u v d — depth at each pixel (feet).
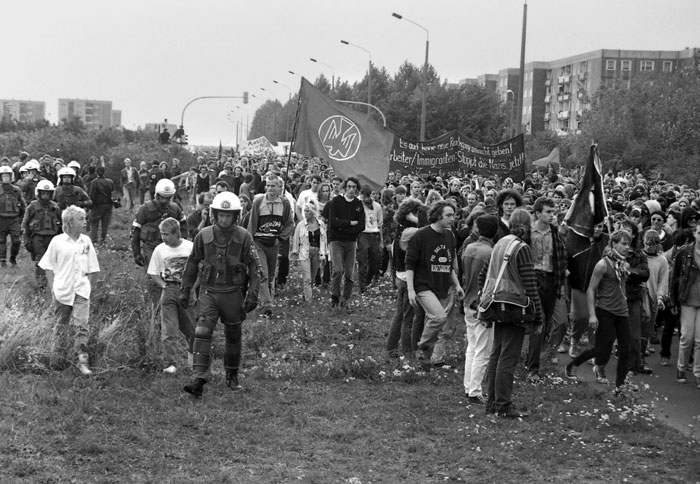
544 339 38.40
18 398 28.12
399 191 59.57
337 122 52.90
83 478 22.08
